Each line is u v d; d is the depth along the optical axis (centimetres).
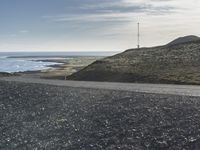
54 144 1453
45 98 2389
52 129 1645
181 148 1191
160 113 1614
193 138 1247
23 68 19338
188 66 6309
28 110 2078
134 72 5916
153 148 1231
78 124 1648
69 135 1526
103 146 1332
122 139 1357
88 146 1365
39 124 1761
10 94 2655
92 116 1741
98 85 3569
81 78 6681
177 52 8456
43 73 10556
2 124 1847
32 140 1545
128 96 2194
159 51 9444
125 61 7988
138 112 1683
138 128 1442
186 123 1413
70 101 2208
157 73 5497
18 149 1471
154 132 1365
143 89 2891
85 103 2086
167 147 1217
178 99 1953
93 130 1527
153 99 1995
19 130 1709
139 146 1266
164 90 2759
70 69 13012
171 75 5047
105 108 1867
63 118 1795
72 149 1371
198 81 4150
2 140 1608
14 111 2100
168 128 1384
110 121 1603
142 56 8894
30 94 2598
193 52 8075
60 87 3059
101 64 7738
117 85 3572
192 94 2355
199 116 1488
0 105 2300
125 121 1562
